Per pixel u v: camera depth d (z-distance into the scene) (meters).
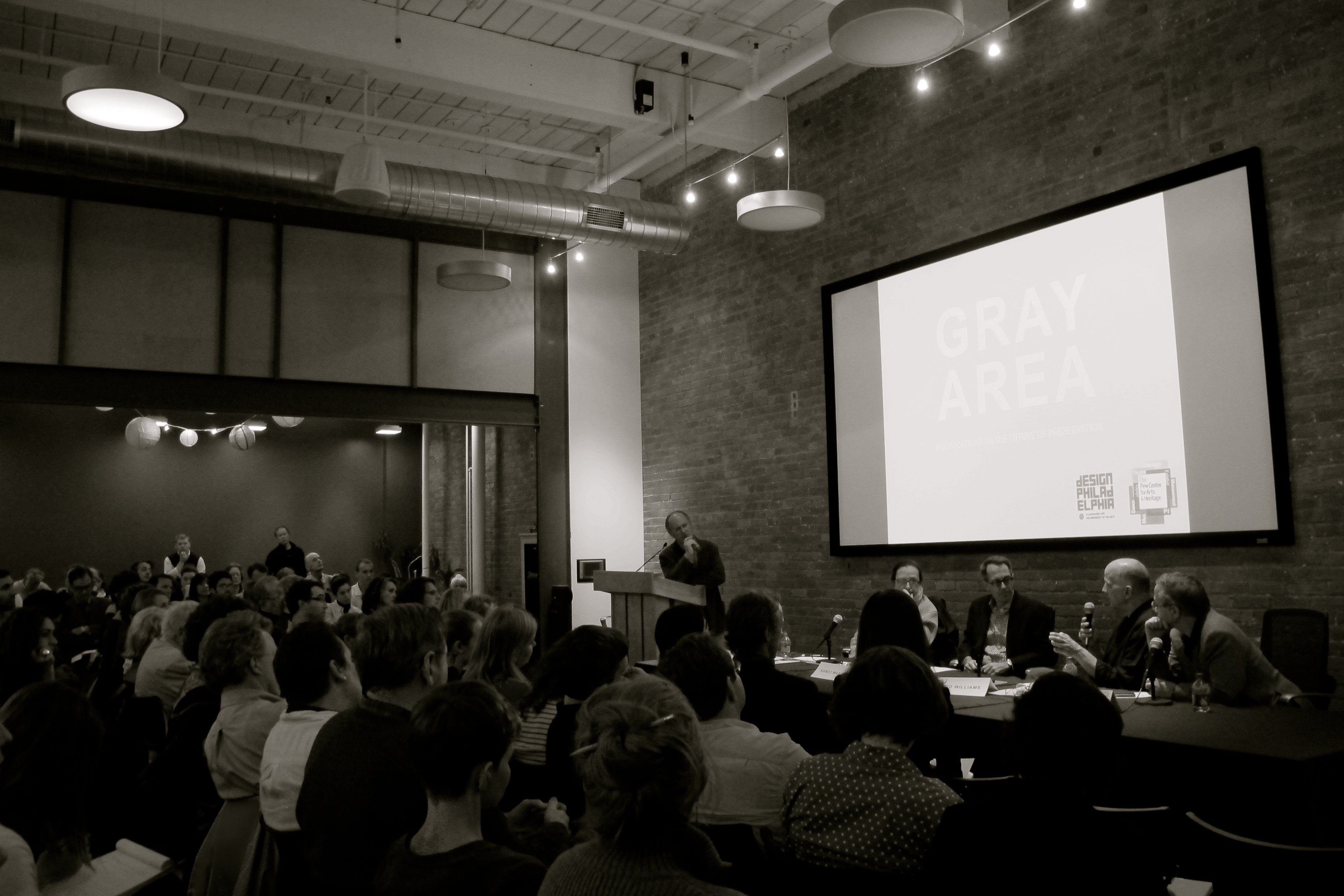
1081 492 5.66
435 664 2.17
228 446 13.59
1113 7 5.63
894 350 6.86
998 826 1.58
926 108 6.75
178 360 7.75
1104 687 4.16
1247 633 4.91
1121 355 5.50
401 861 1.47
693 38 6.95
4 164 6.45
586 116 7.44
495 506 11.69
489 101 7.25
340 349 8.38
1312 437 4.71
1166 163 5.34
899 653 1.97
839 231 7.41
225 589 7.37
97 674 5.15
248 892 2.28
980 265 6.29
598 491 9.36
